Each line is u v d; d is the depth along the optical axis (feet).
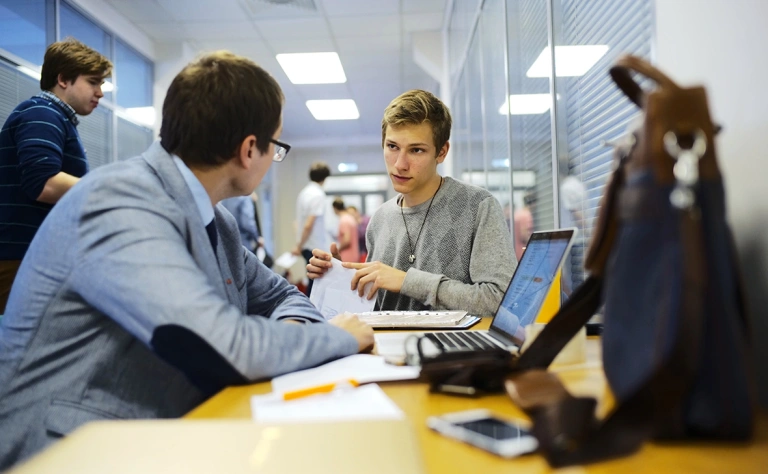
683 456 1.40
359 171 33.09
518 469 1.34
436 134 5.05
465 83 13.56
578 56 5.45
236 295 3.26
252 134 2.99
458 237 5.01
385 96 22.88
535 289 2.99
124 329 2.62
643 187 1.55
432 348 2.82
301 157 33.32
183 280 2.35
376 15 15.17
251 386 2.28
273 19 15.21
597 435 1.28
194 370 2.32
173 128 2.94
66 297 2.55
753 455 1.40
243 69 2.96
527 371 2.05
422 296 4.47
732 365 1.44
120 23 15.02
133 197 2.61
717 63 2.25
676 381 1.32
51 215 2.73
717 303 1.45
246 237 11.59
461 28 13.65
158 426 1.42
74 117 7.20
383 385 2.24
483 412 1.76
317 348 2.53
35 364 2.55
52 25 12.28
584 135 5.32
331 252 4.94
